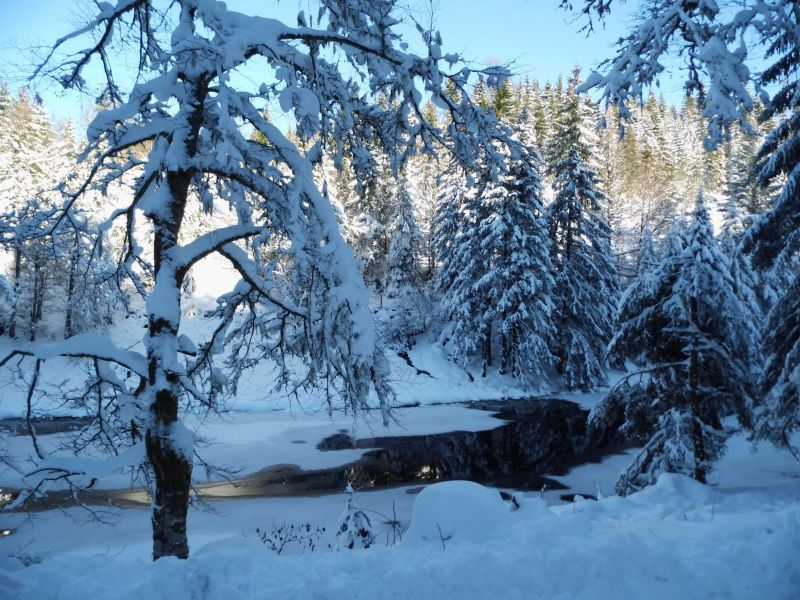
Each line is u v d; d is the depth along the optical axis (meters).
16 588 4.28
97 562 4.84
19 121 21.22
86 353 5.98
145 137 6.07
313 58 6.18
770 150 11.80
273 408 28.45
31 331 30.81
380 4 6.08
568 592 4.05
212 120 6.65
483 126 6.78
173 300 6.12
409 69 6.42
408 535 5.70
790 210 11.20
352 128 7.29
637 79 5.49
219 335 6.96
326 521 13.72
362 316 6.01
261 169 6.32
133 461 6.07
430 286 41.59
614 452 21.16
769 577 4.17
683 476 9.76
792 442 18.23
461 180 31.78
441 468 19.27
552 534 4.97
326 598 4.04
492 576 4.16
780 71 8.39
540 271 30.88
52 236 7.02
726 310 10.95
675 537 4.93
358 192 8.12
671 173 65.00
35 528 13.05
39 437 18.91
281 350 7.39
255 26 5.83
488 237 30.62
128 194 8.05
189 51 5.15
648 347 12.11
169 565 4.52
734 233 31.27
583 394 33.06
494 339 37.28
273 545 10.01
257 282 6.79
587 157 32.72
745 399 10.95
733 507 8.24
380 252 42.47
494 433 24.44
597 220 33.94
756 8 4.71
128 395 6.57
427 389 31.88
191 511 14.64
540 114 44.00
